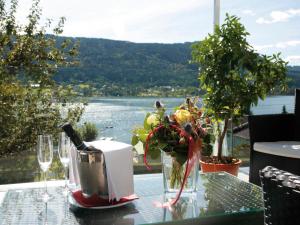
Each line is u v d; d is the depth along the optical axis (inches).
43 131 161.8
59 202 64.4
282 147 126.8
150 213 58.8
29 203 63.9
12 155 146.5
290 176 39.8
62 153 68.2
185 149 63.9
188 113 65.9
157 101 67.6
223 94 144.1
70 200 64.2
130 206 62.1
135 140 68.6
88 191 61.8
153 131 64.2
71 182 68.1
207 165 139.9
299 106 141.9
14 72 160.9
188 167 64.3
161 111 66.7
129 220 55.9
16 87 160.9
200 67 149.3
